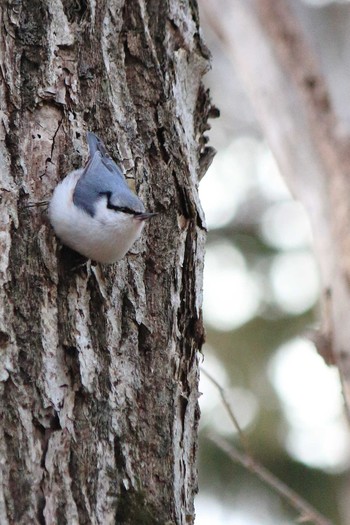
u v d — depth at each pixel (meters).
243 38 14.14
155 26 8.81
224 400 10.43
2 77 7.71
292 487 17.66
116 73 8.35
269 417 17.95
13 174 7.51
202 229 8.46
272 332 18.78
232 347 18.73
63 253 7.48
